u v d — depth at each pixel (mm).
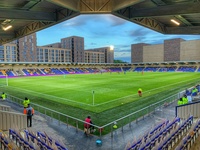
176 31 17781
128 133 12016
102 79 49406
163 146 8703
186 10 11688
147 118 14961
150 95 24781
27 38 125125
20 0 11797
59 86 35156
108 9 12367
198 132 11102
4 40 23938
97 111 17359
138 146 8891
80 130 12641
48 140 9234
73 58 155500
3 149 9492
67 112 17172
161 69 100500
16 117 12938
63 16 14234
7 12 13047
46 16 14531
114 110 17625
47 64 88625
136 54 140000
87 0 12344
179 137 10727
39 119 15062
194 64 94188
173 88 30844
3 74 69062
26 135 10617
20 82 43750
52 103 20953
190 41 108625
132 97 23531
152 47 129250
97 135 11781
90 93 26953
